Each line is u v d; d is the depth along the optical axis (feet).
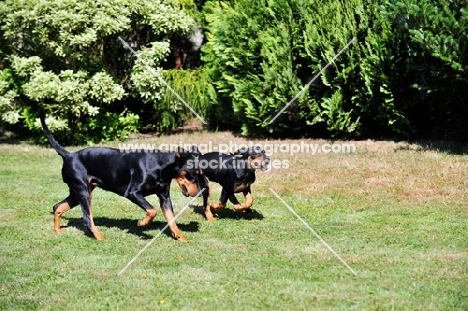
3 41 49.60
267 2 47.29
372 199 32.09
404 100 42.83
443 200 31.40
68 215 30.50
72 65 49.16
